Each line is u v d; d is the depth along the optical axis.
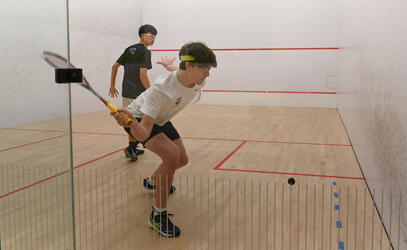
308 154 2.59
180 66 1.50
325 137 2.88
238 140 2.76
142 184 2.16
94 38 3.06
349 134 3.07
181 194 2.03
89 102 3.17
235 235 1.57
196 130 2.94
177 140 1.82
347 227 1.53
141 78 2.24
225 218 1.73
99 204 1.94
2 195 1.13
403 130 1.38
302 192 2.03
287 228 1.61
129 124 1.33
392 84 1.60
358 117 2.75
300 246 1.46
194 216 1.76
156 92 1.47
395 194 1.48
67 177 1.11
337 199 1.93
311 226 1.63
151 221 1.63
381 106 1.85
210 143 2.72
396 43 1.54
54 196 1.12
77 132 3.12
